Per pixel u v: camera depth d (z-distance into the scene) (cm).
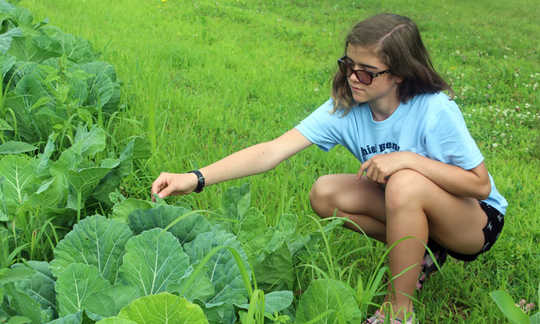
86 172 228
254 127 416
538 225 296
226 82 522
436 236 218
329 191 241
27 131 310
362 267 248
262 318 149
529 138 460
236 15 944
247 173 223
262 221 195
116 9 833
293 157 363
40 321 142
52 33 412
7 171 223
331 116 229
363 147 227
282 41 815
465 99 580
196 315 131
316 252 208
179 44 655
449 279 244
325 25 1010
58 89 303
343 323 150
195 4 980
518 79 664
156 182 206
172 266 160
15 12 425
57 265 163
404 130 212
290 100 504
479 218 215
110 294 143
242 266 144
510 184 352
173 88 487
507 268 258
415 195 196
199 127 403
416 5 1303
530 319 150
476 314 217
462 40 934
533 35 1082
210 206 278
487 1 1438
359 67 197
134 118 365
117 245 170
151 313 131
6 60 328
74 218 235
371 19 196
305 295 162
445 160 207
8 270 149
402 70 196
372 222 240
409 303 201
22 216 214
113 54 549
